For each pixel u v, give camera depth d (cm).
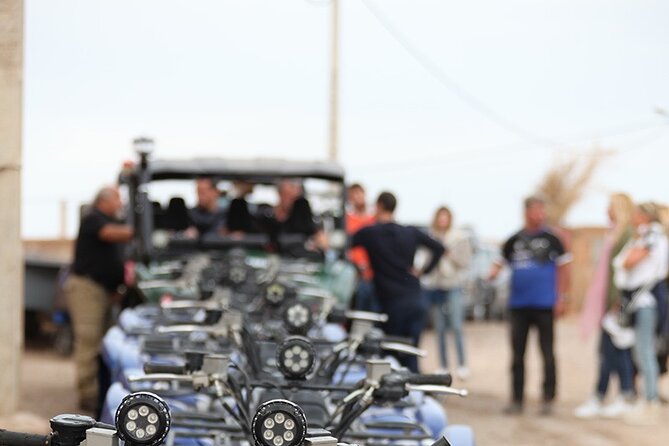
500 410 1812
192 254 1780
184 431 857
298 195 1823
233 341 1003
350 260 1894
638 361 1716
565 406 1872
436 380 807
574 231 4534
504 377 2236
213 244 1792
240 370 844
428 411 985
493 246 4200
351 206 2041
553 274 1814
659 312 1716
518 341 1806
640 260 1694
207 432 863
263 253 1812
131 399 615
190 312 1424
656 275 1709
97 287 1741
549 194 4956
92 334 1730
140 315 1474
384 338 1058
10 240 1496
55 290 2402
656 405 1706
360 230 1673
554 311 1808
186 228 1791
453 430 887
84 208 1828
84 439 612
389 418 935
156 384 1028
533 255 1809
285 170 1809
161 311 1407
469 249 2106
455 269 2098
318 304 1388
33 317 2564
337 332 1325
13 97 1491
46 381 1998
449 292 2103
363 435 849
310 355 832
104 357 1324
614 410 1745
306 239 1823
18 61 1492
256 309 1259
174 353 1115
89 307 1731
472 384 2119
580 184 4988
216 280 1474
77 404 1755
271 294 1237
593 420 1723
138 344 1266
